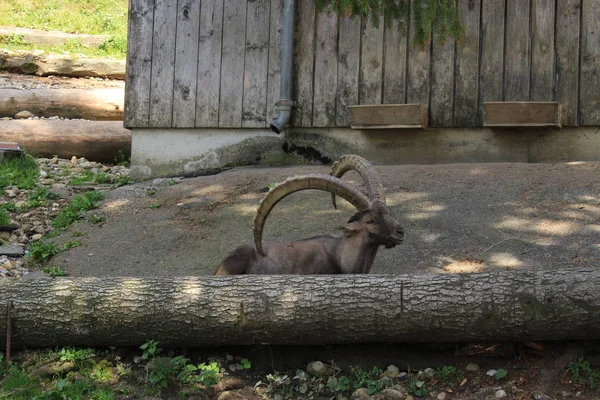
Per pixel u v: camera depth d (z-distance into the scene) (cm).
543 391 567
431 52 1034
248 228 864
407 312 590
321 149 1078
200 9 1118
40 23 2112
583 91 984
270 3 1093
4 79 1744
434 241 798
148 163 1135
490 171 934
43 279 642
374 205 648
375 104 1048
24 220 937
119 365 621
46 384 605
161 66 1129
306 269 666
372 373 606
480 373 596
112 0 2292
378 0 834
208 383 596
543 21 998
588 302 571
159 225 895
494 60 1013
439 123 1031
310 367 616
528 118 972
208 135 1119
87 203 960
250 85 1100
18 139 1314
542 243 775
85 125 1345
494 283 588
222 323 609
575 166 927
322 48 1075
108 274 790
